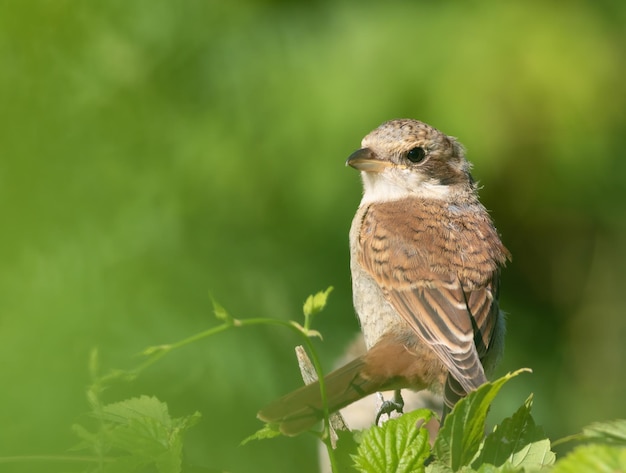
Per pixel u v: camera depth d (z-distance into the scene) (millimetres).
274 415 6164
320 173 12797
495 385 4902
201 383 10812
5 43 10070
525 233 13734
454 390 7145
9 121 9742
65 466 5172
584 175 13164
